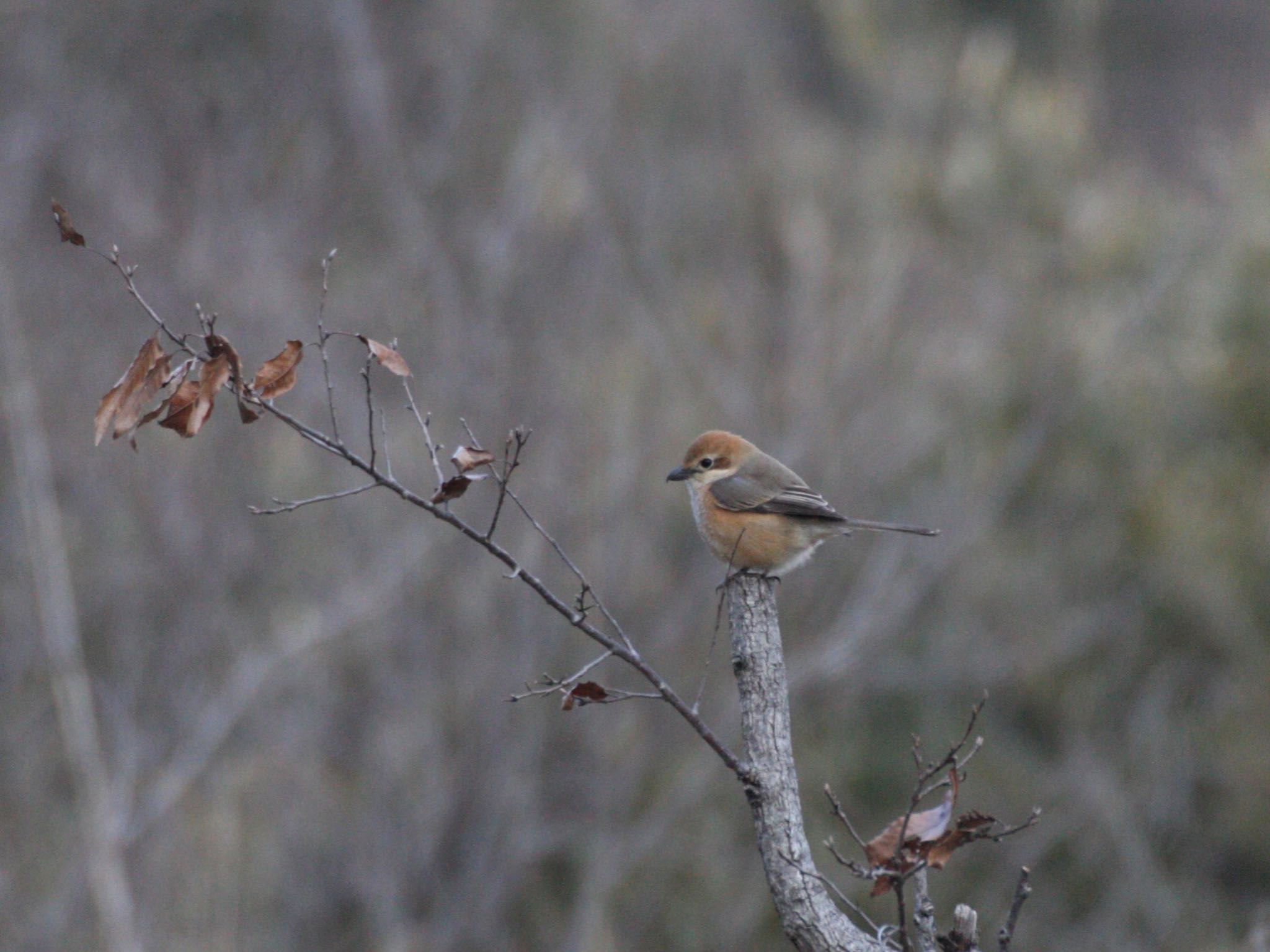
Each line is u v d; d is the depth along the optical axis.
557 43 19.27
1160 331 15.30
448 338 14.95
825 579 14.69
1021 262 16.47
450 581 14.52
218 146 17.56
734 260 17.23
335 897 14.20
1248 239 14.42
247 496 14.86
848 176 19.22
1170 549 14.63
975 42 18.20
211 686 14.20
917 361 16.11
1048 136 16.56
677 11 21.05
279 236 16.69
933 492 15.17
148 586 14.41
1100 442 15.23
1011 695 14.80
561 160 16.86
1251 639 14.23
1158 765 13.72
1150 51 30.70
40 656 14.18
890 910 13.39
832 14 20.47
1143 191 18.52
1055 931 13.22
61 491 14.73
